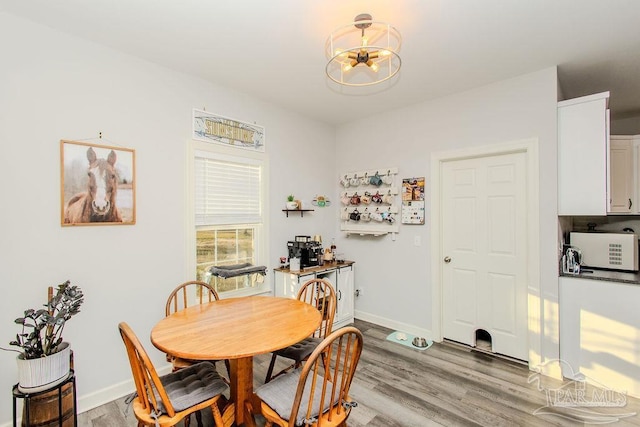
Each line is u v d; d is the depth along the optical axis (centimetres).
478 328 305
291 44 223
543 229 259
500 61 246
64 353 173
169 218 258
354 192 404
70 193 208
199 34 211
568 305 249
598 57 240
